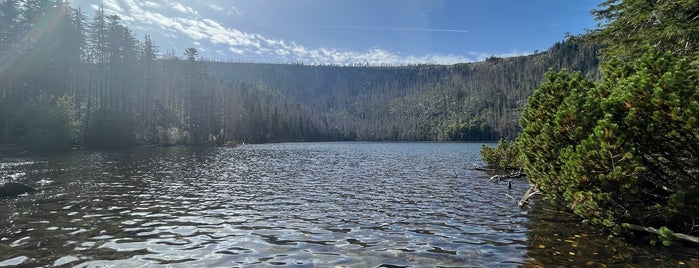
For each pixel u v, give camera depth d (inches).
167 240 397.7
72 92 2605.8
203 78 4023.1
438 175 1088.8
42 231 424.8
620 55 560.4
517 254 346.0
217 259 338.6
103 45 2714.1
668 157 344.5
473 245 380.2
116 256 342.3
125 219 492.1
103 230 434.0
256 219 504.4
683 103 299.7
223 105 4249.5
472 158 1966.0
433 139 7298.2
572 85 451.5
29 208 553.6
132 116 2709.2
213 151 2370.8
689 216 341.1
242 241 397.1
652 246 354.3
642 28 523.5
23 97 2180.1
